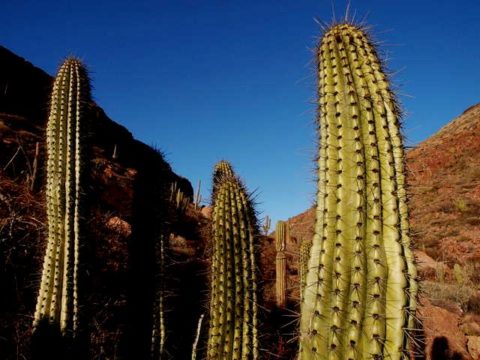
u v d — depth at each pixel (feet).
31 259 22.61
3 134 45.55
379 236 8.55
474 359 29.07
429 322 29.68
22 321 18.63
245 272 12.77
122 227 28.37
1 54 72.90
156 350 17.19
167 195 18.67
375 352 8.03
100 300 21.12
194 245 35.55
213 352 12.34
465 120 182.09
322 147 9.32
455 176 130.00
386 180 8.87
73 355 15.44
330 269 8.58
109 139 77.30
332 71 9.64
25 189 28.07
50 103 17.89
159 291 17.62
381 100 9.30
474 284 55.21
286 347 20.26
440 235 87.86
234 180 13.69
